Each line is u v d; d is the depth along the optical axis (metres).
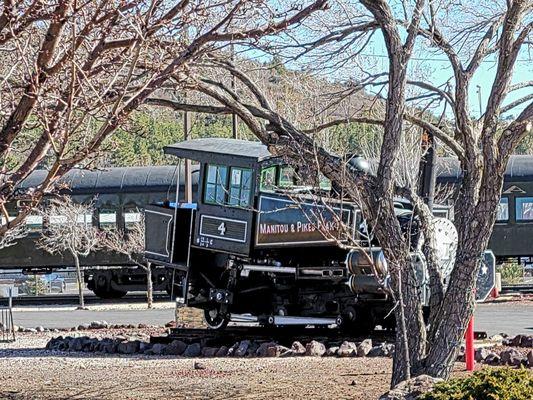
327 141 24.64
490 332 29.19
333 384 18.02
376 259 23.50
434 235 15.36
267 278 28.66
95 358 25.03
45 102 9.74
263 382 18.72
